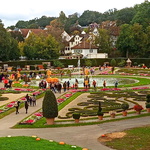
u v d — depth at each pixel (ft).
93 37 604.08
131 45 510.99
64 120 138.00
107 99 194.29
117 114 147.13
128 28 522.06
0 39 449.48
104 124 127.75
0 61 483.51
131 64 489.67
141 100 188.65
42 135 112.47
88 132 115.55
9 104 175.63
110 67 471.21
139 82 287.69
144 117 139.03
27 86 264.31
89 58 510.99
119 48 534.78
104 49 579.48
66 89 247.91
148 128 116.88
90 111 155.84
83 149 91.76
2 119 145.28
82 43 583.17
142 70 414.21
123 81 305.32
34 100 177.68
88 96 206.08
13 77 310.86
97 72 404.77
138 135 107.55
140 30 510.99
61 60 492.54
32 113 156.97
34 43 530.68
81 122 132.46
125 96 203.41
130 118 137.69
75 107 169.89
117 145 97.50
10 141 99.45
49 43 513.04
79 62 460.96
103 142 101.60
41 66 455.22
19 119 144.46
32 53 508.53
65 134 113.39
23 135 112.78
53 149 90.94
